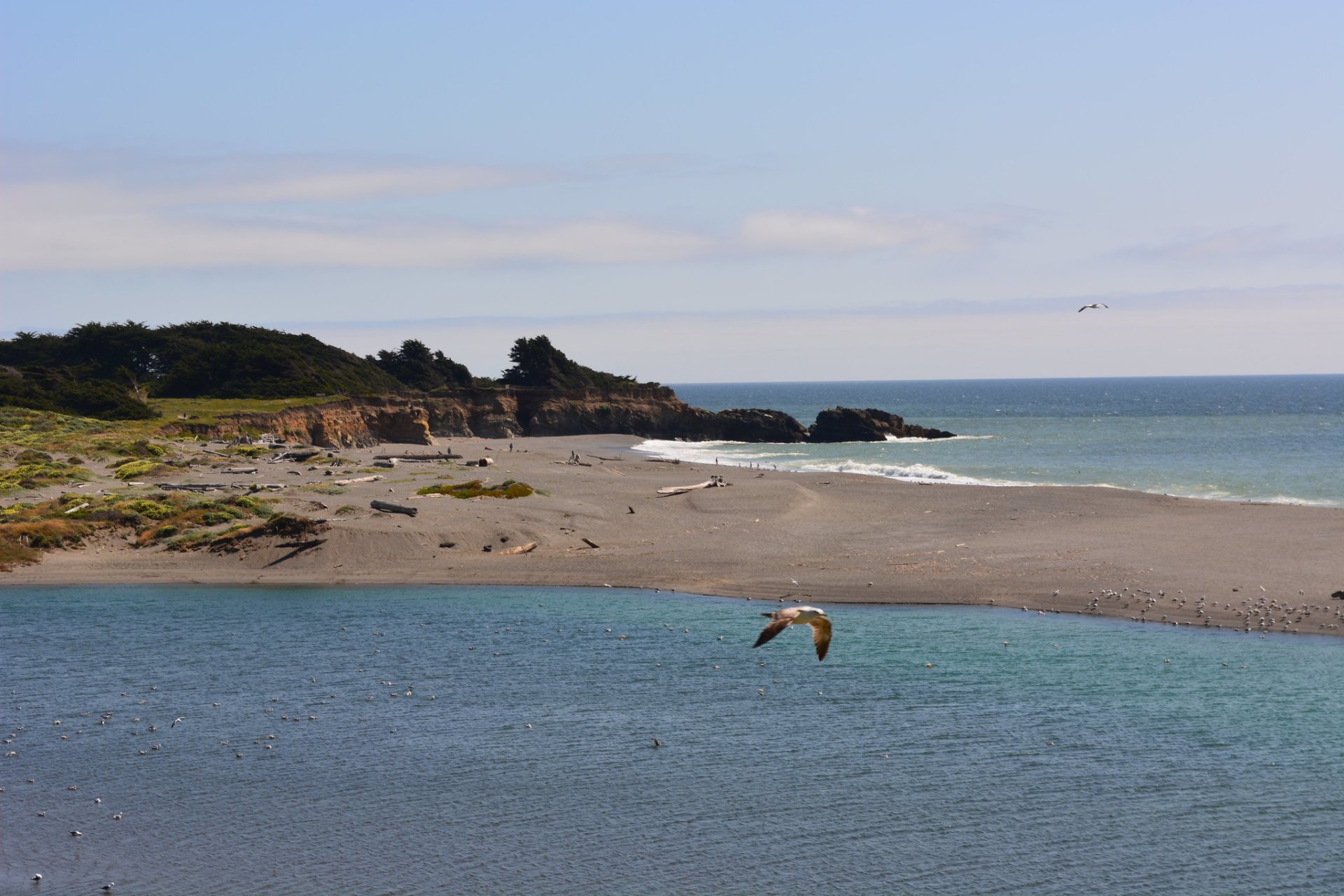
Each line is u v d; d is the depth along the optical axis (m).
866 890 22.02
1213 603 43.22
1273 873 22.34
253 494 70.44
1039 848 23.52
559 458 112.94
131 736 31.14
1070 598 45.12
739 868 23.03
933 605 45.47
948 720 31.20
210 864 23.53
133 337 169.12
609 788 27.06
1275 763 27.56
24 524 58.78
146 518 62.44
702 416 169.62
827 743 29.66
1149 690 33.34
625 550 58.16
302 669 37.56
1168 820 24.69
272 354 157.62
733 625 42.81
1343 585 44.59
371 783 27.56
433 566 55.47
